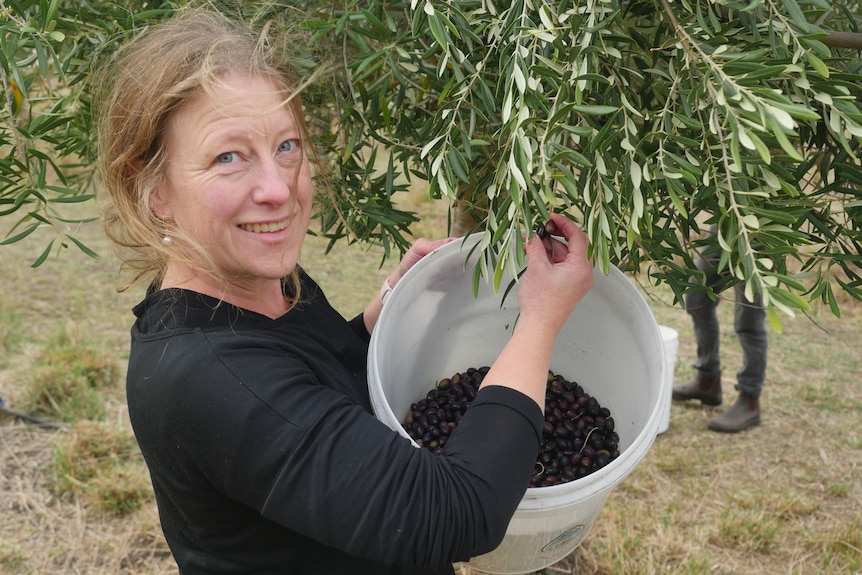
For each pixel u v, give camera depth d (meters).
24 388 3.99
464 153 1.27
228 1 1.45
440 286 1.41
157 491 1.17
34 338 4.59
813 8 1.20
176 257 1.04
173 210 1.05
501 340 1.59
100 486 3.20
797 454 3.58
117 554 2.96
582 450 1.43
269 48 1.07
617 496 3.27
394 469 0.94
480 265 1.13
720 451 3.61
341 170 1.60
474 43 1.26
